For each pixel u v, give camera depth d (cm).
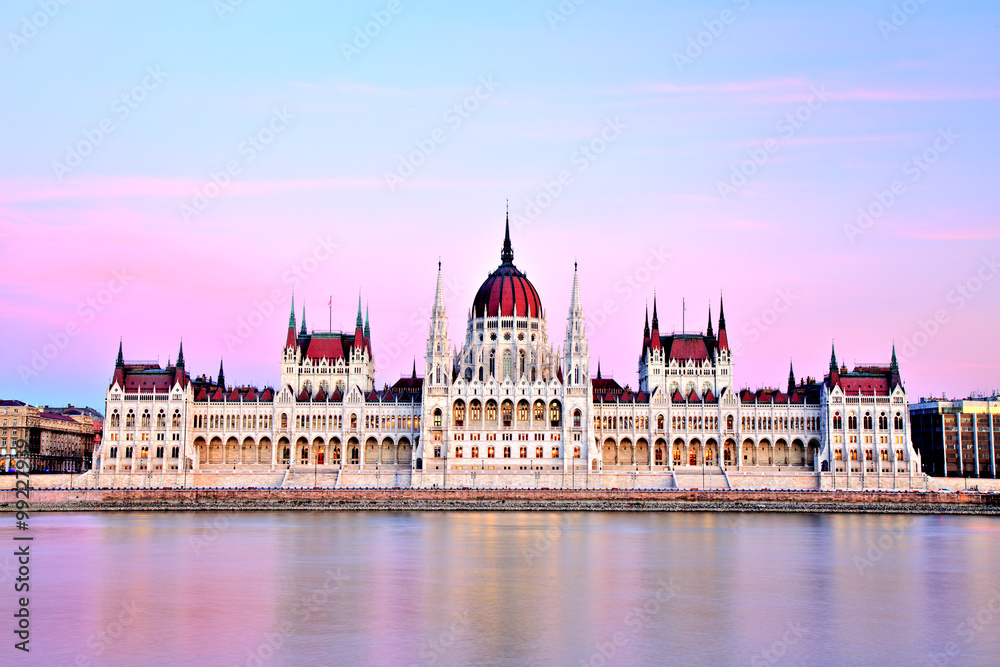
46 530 19612
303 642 10300
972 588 13350
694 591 13000
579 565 15038
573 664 9625
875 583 13700
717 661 9762
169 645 10181
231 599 12362
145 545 17212
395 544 17375
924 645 10381
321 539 18100
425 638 10481
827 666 9656
